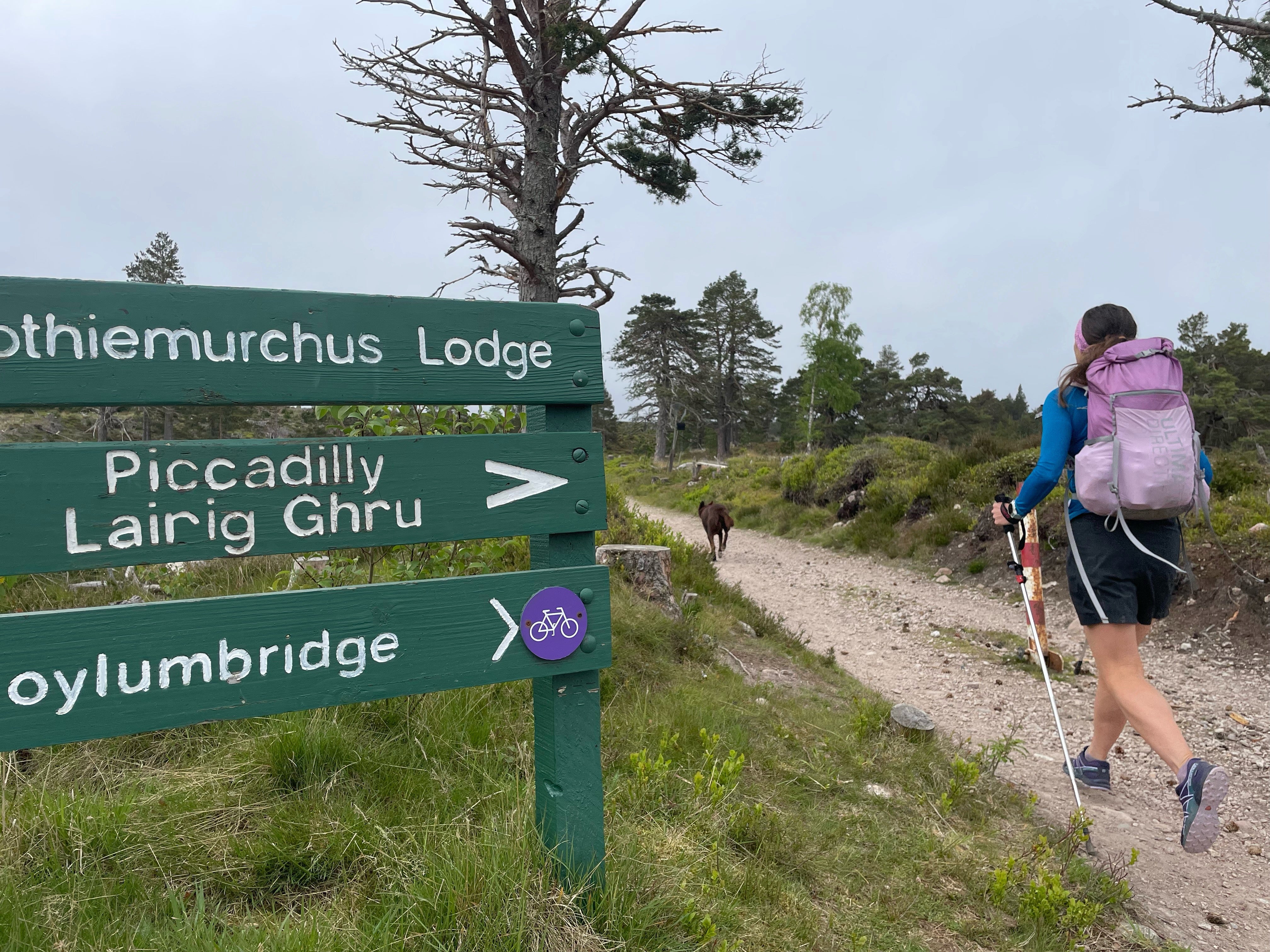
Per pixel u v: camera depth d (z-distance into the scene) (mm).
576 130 10078
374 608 1970
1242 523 8656
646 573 6203
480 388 2154
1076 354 3496
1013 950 2645
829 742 4238
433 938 1964
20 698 1630
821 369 48875
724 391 59875
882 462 16625
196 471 1796
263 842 2389
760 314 59344
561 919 2072
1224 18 10422
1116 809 4172
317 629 1905
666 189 10711
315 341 1947
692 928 2250
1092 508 3184
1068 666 7141
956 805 3725
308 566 4496
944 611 9453
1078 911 2768
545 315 2248
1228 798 4516
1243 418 44469
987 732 5402
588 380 2312
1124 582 3264
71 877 2150
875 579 11680
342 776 2820
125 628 1716
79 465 1689
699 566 8742
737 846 2918
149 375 1774
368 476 1977
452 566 4309
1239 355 51625
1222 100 11156
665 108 9883
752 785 3484
